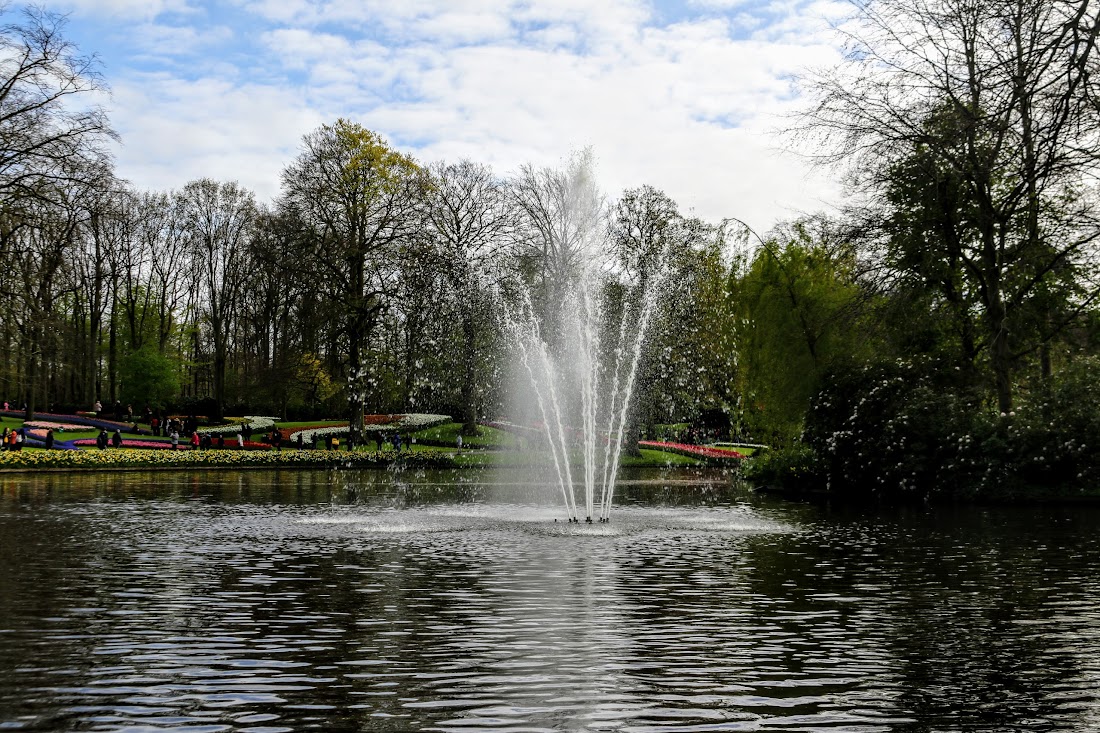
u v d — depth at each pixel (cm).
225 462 4062
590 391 2950
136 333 7225
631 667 756
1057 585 1165
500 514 2120
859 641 855
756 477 3052
